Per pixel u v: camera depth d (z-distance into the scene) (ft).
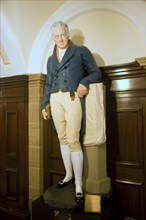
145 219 6.19
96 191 5.41
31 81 7.97
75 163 5.35
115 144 6.73
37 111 7.89
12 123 8.43
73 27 7.22
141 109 6.33
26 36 7.45
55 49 5.76
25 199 7.89
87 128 5.53
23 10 6.91
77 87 5.44
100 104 5.51
